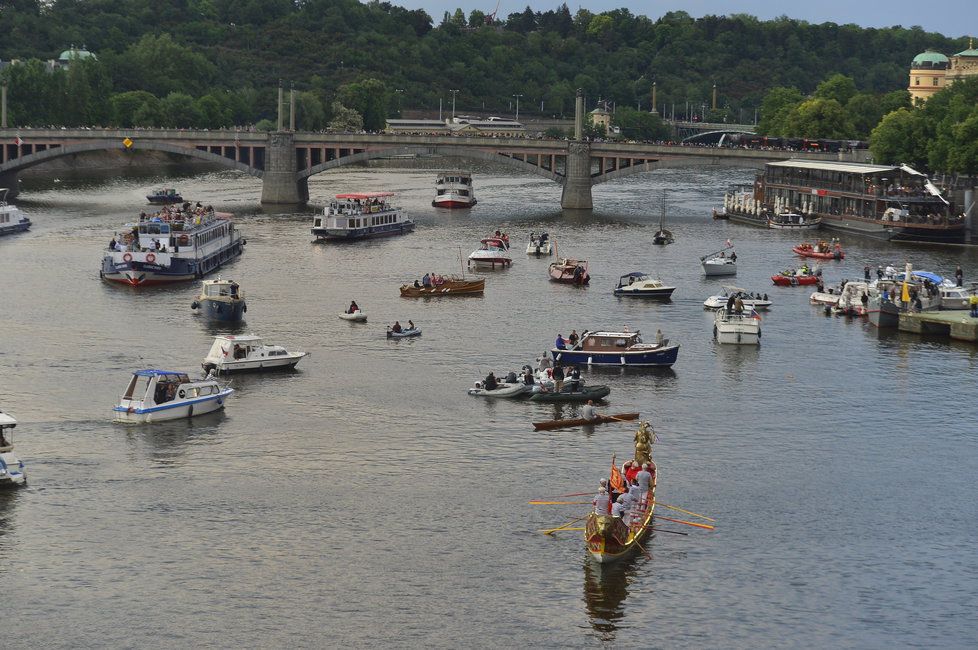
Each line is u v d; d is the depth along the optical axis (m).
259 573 95.25
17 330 170.38
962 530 105.00
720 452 122.50
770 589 94.12
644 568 97.00
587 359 153.88
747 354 161.50
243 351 149.00
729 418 133.38
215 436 124.62
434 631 87.75
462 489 111.44
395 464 117.50
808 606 91.88
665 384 146.12
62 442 121.88
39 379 144.12
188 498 108.56
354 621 88.81
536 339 168.88
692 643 86.81
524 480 113.75
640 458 108.62
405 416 132.00
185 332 170.75
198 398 130.75
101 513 105.12
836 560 99.00
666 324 179.62
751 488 113.12
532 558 98.12
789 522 105.75
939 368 155.12
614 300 198.25
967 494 112.75
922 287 185.50
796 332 175.12
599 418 130.88
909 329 175.12
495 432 127.06
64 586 92.81
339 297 198.75
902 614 91.12
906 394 143.25
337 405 135.75
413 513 106.06
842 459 121.25
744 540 102.06
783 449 123.81
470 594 92.56
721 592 93.56
